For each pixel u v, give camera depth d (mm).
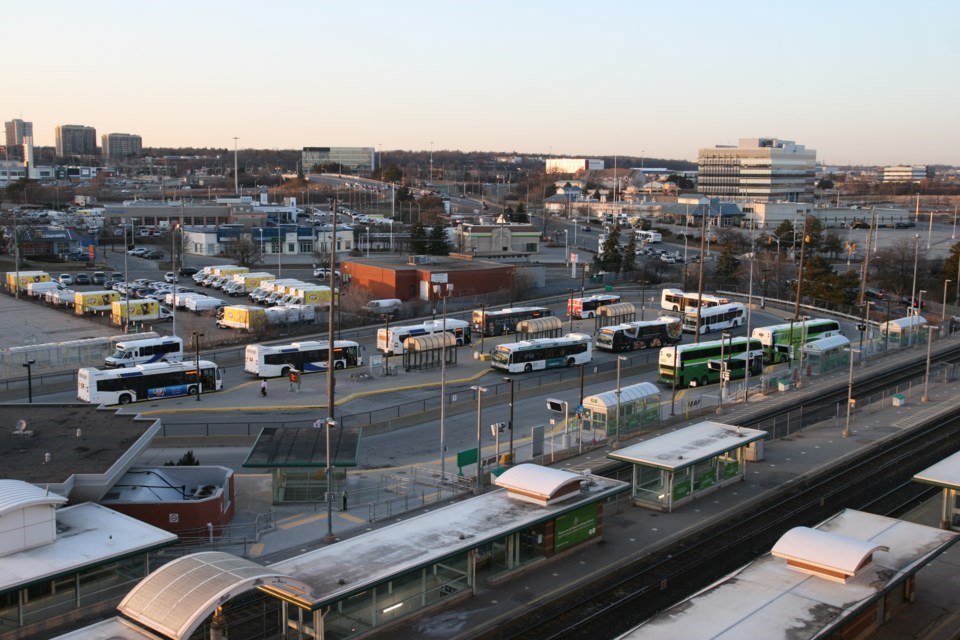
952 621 34469
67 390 72875
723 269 142375
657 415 65312
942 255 166250
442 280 115438
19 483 36406
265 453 49062
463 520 38656
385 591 33375
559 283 136625
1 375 76188
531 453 57531
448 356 84875
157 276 143000
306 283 122875
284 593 30734
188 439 58688
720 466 51062
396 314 108125
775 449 59656
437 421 66000
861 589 31844
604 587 38250
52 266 148875
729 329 104062
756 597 31203
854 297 122062
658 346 95312
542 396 73938
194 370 71562
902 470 55594
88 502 40125
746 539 43750
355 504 48438
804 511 47781
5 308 112688
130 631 27781
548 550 40156
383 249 182375
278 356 77938
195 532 42406
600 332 93188
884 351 96625
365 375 77688
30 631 32531
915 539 36500
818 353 85438
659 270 146500
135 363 78562
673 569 40156
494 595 37031
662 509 47500
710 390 78250
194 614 26969
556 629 34375
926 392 73938
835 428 65062
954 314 119875
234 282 126000
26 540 34094
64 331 98375
